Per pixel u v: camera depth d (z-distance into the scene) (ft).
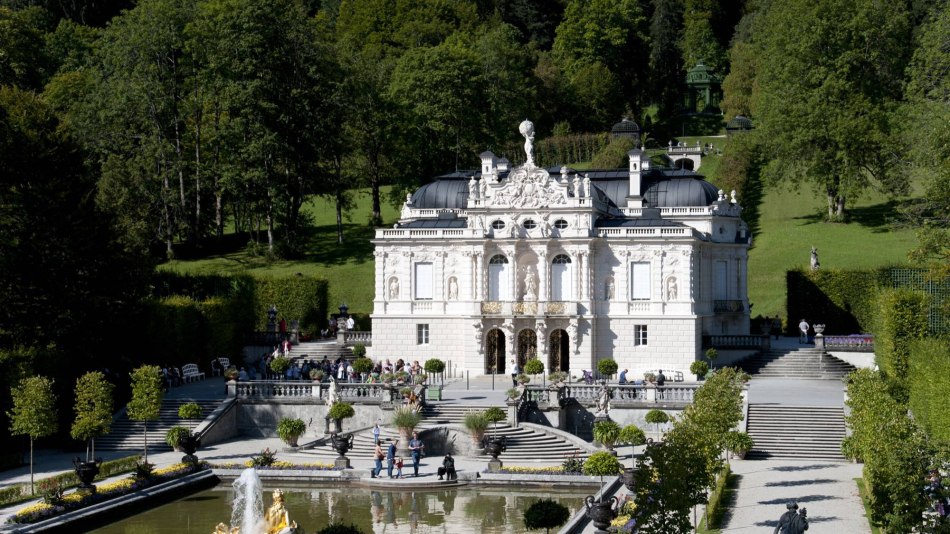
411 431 276.00
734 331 382.22
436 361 346.33
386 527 214.28
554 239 353.72
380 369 347.97
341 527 169.17
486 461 270.87
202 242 496.64
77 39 591.37
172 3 486.79
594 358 354.13
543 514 188.65
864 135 454.81
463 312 362.12
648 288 353.92
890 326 296.30
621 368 354.13
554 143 638.94
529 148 362.33
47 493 223.10
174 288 413.18
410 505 233.55
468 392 325.42
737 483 231.09
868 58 469.98
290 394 312.50
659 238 350.84
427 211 401.49
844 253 449.89
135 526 219.00
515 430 282.36
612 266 355.97
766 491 221.66
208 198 526.57
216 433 302.45
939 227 305.73
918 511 160.97
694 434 176.65
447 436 279.90
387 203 559.38
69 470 262.88
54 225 310.65
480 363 358.43
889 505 165.78
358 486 252.42
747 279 426.92
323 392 309.63
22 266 304.50
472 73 538.47
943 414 223.30
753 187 558.97
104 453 287.07
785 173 489.26
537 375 348.79
